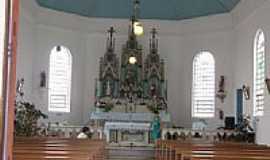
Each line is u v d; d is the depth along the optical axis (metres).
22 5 17.50
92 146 9.69
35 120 17.30
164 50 21.47
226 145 10.90
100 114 19.77
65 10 20.62
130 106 20.02
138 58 20.67
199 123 19.55
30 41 19.09
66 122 20.17
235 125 18.14
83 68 21.23
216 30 20.47
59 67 20.70
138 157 15.98
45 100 20.19
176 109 21.28
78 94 21.08
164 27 21.58
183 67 21.36
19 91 17.70
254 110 16.91
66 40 20.80
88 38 21.38
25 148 7.75
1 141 2.26
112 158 15.59
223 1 19.70
